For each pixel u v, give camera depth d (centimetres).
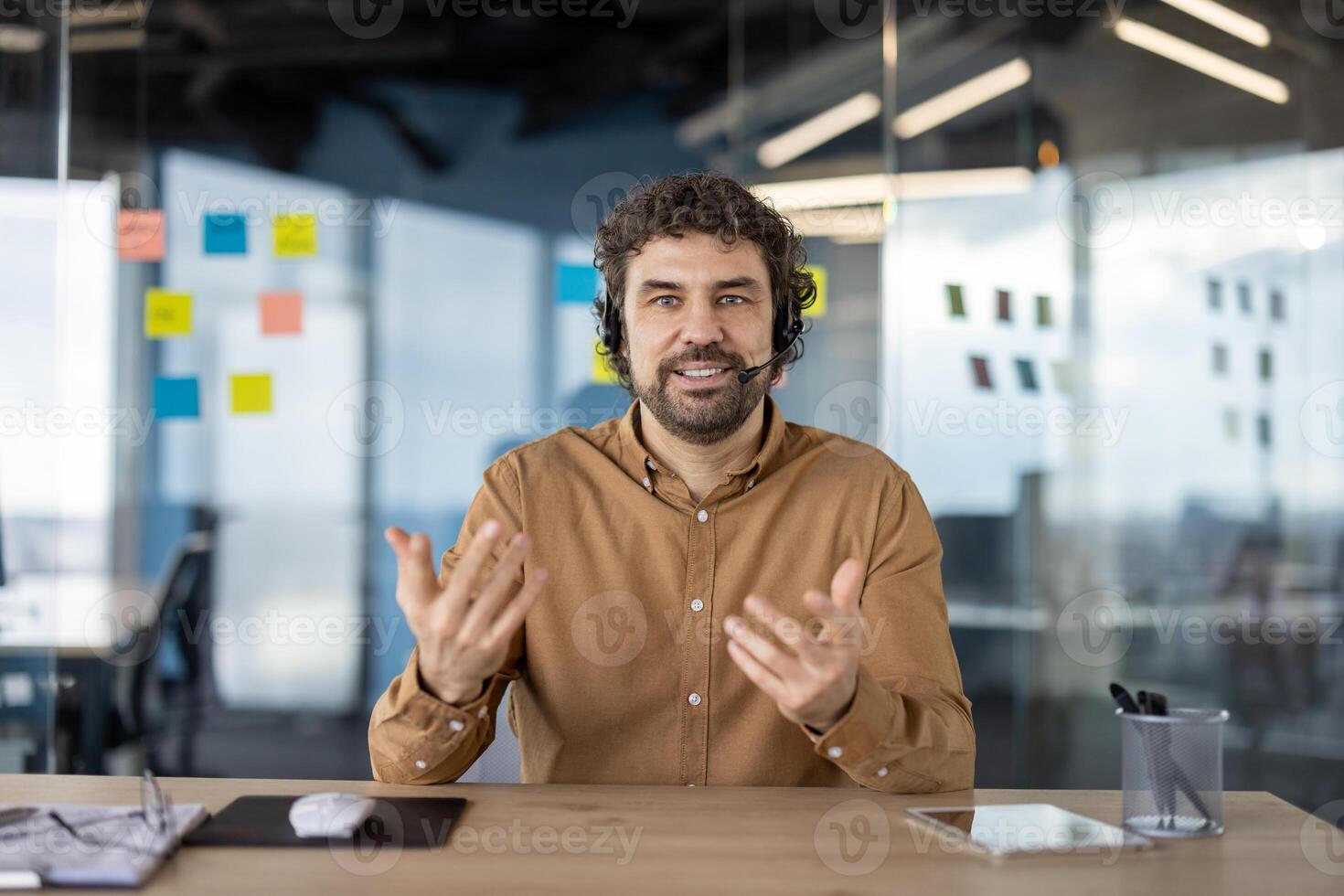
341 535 270
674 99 271
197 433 270
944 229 256
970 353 254
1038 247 253
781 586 123
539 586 92
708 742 119
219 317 270
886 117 259
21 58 266
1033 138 254
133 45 269
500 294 271
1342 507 245
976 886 74
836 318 259
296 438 270
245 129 270
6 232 266
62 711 266
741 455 129
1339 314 247
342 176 271
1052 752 251
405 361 270
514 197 271
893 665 115
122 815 86
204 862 77
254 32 271
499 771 134
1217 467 248
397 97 271
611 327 138
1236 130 250
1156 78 251
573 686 121
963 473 253
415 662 100
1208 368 249
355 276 270
